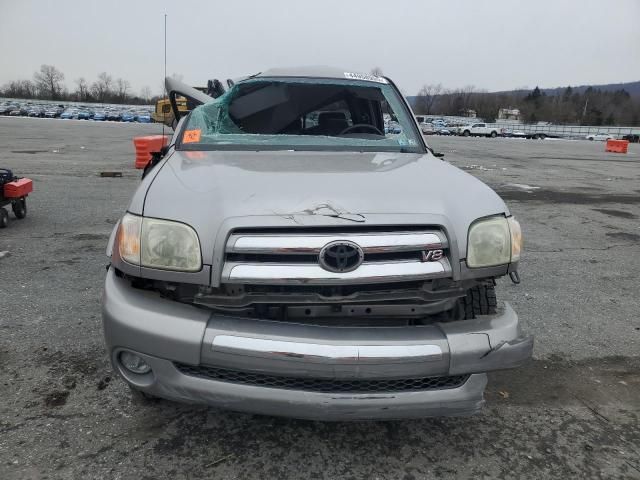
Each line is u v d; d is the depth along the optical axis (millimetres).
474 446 2578
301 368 2027
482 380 2236
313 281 2047
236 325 2072
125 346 2129
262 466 2365
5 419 2607
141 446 2455
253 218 2074
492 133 63750
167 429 2586
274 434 2590
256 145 3275
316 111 3627
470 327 2207
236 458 2410
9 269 4879
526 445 2602
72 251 5559
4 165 13273
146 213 2195
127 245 2189
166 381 2115
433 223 2160
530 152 28938
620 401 3041
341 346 2029
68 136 27531
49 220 7039
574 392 3125
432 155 3436
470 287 2344
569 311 4391
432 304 2281
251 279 2045
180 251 2100
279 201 2176
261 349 2020
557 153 28969
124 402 2783
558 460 2500
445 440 2615
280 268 2055
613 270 5633
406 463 2436
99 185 10367
